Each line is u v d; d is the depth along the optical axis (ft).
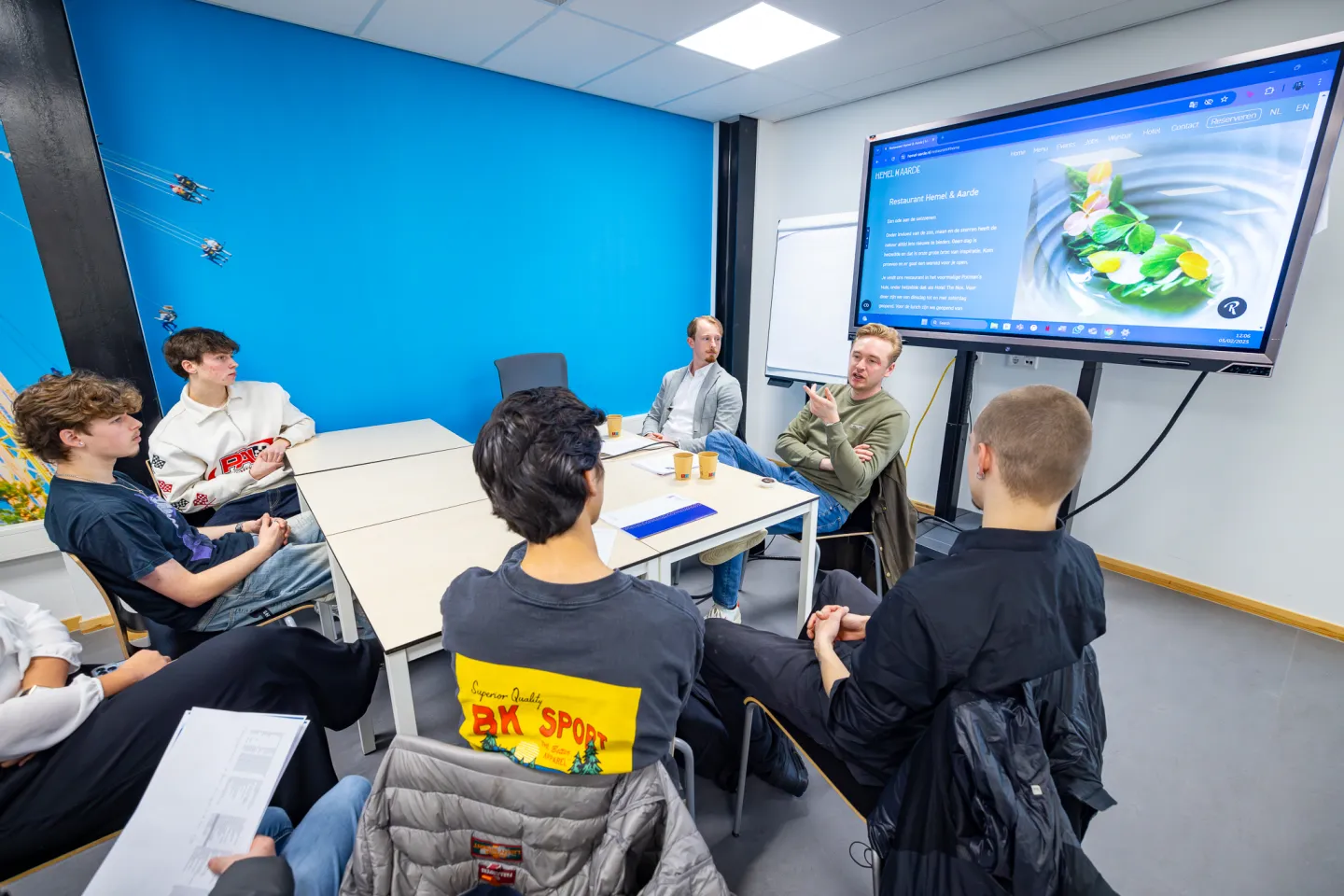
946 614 2.86
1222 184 6.50
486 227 10.69
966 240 8.68
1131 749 5.68
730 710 4.80
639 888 2.65
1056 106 7.52
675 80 10.46
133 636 7.63
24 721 3.14
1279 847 4.69
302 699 4.32
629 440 8.30
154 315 8.05
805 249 12.04
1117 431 9.05
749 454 8.14
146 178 7.70
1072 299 7.81
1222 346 6.74
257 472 7.33
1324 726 5.96
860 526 7.95
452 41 8.85
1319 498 7.46
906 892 2.75
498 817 2.55
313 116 8.68
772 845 4.82
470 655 2.56
